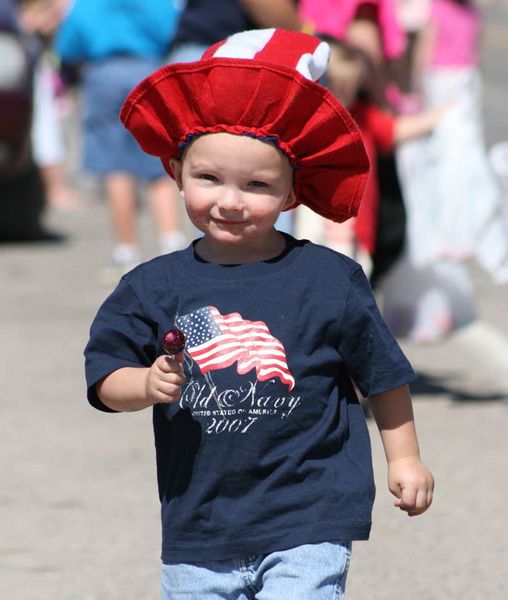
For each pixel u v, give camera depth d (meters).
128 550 13.98
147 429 18.34
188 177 9.66
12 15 32.78
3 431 18.12
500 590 12.90
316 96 9.39
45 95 40.53
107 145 29.06
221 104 9.38
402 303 20.81
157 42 28.70
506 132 53.94
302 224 17.64
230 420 9.32
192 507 9.39
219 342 9.37
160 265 9.72
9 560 13.66
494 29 119.50
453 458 16.91
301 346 9.39
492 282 28.92
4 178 34.09
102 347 9.66
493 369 21.64
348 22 19.09
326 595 9.16
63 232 36.50
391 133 17.80
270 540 9.26
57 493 15.66
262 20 18.53
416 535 14.30
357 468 9.45
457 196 20.70
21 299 27.14
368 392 9.59
